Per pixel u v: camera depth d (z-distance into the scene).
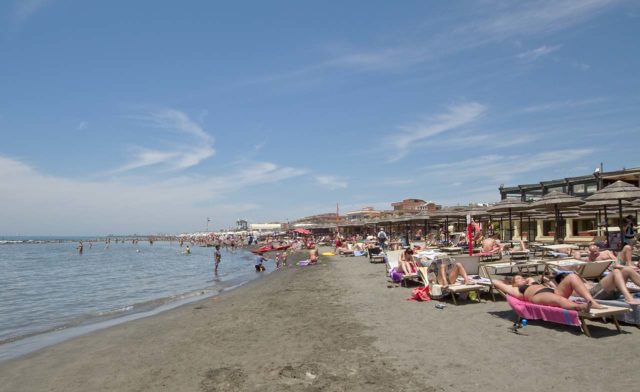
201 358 7.04
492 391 4.63
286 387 5.32
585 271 8.00
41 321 13.12
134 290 21.19
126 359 7.48
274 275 24.33
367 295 12.17
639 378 4.64
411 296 11.03
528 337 6.47
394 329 7.75
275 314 10.47
